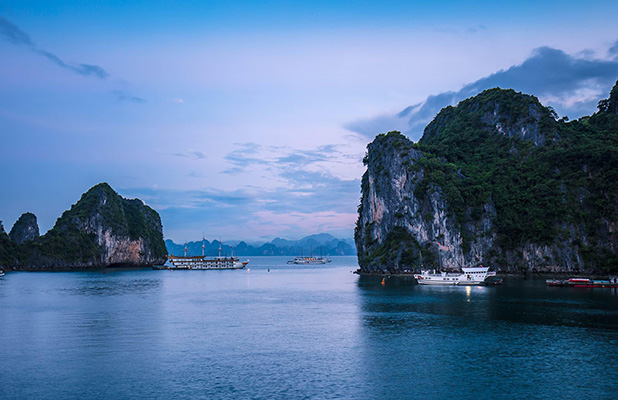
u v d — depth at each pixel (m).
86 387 44.78
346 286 149.38
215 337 65.38
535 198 189.00
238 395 42.75
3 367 50.88
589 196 179.12
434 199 194.88
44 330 70.25
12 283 170.62
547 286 139.12
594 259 173.25
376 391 43.62
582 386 44.38
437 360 53.12
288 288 144.25
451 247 192.12
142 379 47.00
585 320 76.00
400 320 78.06
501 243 192.62
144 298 115.00
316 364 51.97
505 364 51.28
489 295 114.50
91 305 100.31
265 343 61.69
